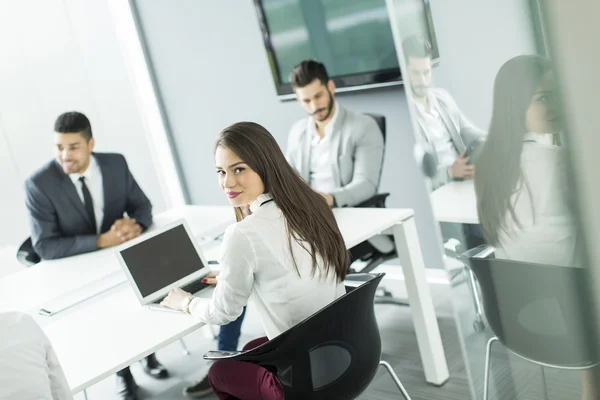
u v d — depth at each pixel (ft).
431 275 13.52
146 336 7.18
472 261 3.38
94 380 6.45
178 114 17.81
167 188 18.57
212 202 17.84
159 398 10.69
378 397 9.52
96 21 16.99
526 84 2.93
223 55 15.89
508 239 3.24
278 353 6.15
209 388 10.55
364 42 12.73
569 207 3.06
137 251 8.25
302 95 12.26
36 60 16.02
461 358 10.14
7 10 15.56
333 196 11.19
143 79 18.01
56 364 5.83
